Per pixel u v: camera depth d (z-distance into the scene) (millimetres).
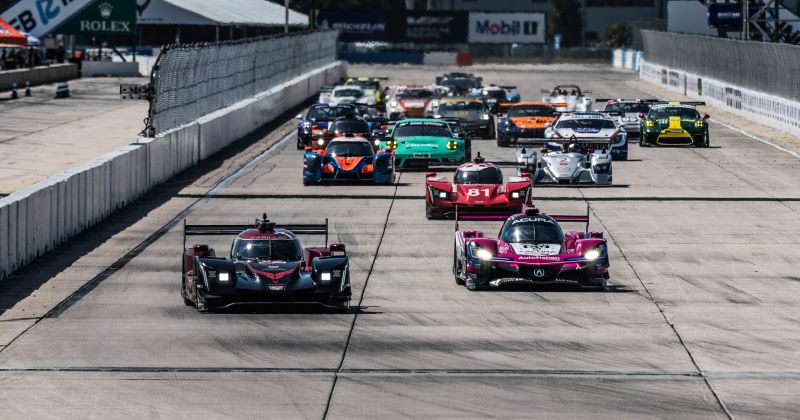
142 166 116000
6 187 118000
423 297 69688
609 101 182500
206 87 162125
